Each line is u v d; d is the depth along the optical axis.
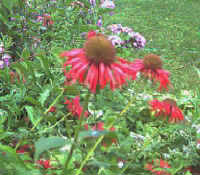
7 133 1.77
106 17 6.02
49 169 1.74
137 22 8.09
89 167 1.73
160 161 2.10
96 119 2.45
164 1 11.46
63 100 2.44
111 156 1.68
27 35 2.96
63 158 1.83
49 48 3.02
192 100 2.95
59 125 2.22
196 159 2.28
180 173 2.12
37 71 2.63
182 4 11.12
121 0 10.86
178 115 1.92
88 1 3.81
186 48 6.18
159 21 8.45
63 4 3.33
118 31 3.84
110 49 1.23
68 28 3.31
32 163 1.78
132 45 3.89
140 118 2.36
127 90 3.11
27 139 1.90
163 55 5.58
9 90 2.45
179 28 7.87
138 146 2.23
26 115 2.44
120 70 1.23
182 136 2.47
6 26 2.77
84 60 1.20
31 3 3.10
